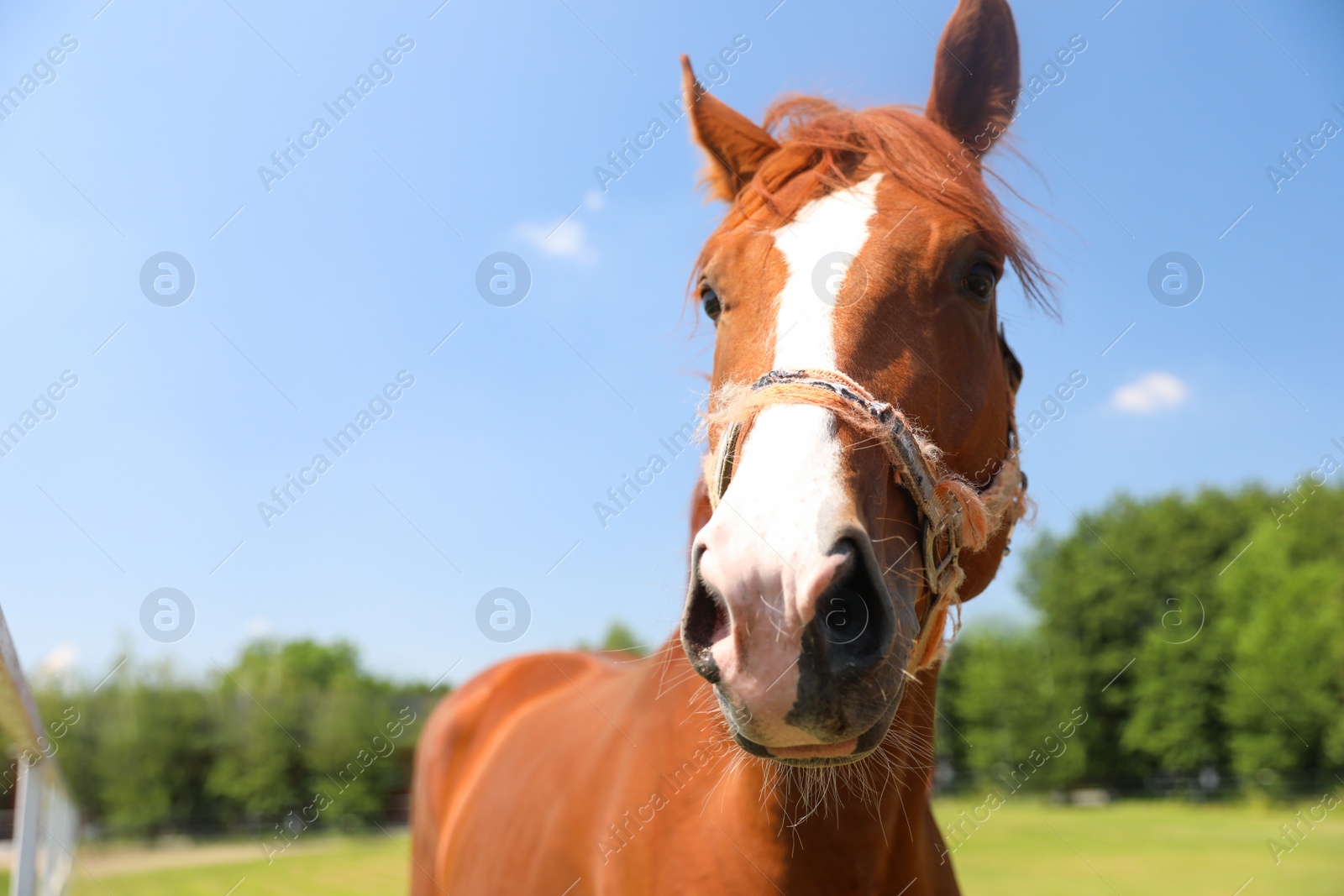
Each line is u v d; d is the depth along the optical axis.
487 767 2.75
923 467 1.45
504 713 3.07
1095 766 30.39
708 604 1.28
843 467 1.32
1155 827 17.77
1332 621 26.23
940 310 1.59
